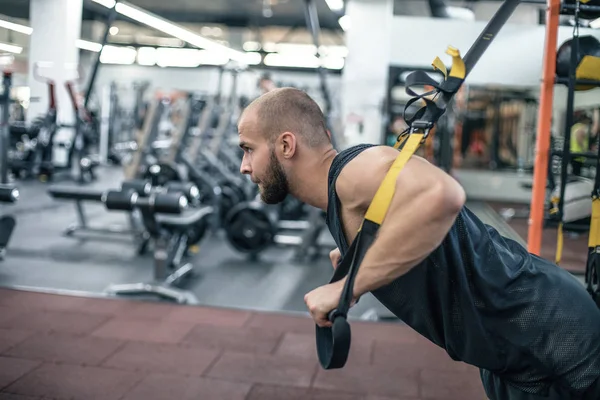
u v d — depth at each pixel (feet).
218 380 8.11
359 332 10.32
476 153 28.12
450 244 3.06
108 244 17.13
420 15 27.09
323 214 16.17
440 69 3.14
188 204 13.78
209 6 36.52
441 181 2.64
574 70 5.46
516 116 27.45
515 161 27.55
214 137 23.12
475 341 3.24
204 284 13.58
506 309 3.20
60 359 8.61
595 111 12.54
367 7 25.05
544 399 3.34
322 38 44.70
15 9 19.48
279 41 41.98
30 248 16.17
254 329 10.27
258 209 15.94
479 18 25.12
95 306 11.21
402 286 3.22
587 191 9.05
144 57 43.01
